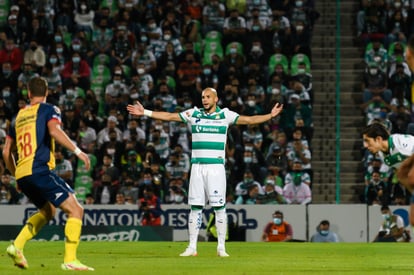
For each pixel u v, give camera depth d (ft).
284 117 261.24
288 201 241.76
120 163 247.09
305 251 152.46
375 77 277.23
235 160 245.04
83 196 247.70
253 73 271.49
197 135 138.10
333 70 286.87
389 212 221.46
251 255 139.64
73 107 266.77
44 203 102.78
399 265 116.26
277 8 292.20
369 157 253.85
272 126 259.80
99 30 289.12
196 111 138.31
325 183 259.80
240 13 293.64
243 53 284.00
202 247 163.53
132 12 291.38
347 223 221.87
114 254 140.46
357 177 260.62
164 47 284.61
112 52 282.97
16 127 101.50
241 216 221.25
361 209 221.87
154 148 243.19
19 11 290.56
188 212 222.28
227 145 245.24
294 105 262.26
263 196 236.02
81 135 257.75
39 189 99.40
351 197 257.14
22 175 99.66
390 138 95.40
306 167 249.96
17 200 237.86
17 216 223.30
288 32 284.20
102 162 249.14
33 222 102.42
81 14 292.61
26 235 102.27
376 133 95.66
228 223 220.84
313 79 286.05
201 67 279.08
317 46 294.05
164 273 95.50
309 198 242.58
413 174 75.56
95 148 253.24
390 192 237.66
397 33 287.89
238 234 220.23
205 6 292.81
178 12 291.79
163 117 137.59
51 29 291.17
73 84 275.18
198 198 138.10
